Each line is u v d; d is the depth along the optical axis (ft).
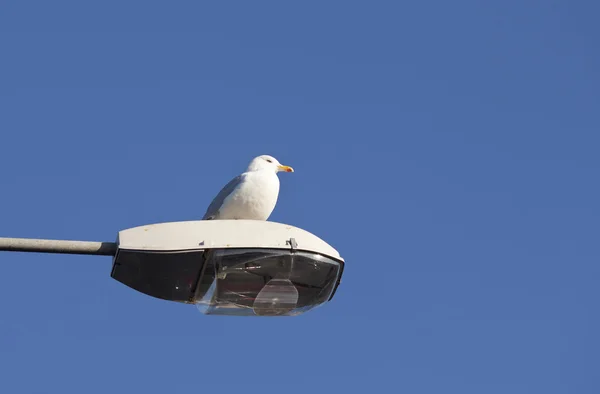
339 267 36.35
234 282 35.53
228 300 36.06
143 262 34.88
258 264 35.04
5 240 33.14
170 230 34.71
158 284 36.14
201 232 34.63
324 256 35.42
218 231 34.71
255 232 34.86
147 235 34.50
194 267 35.29
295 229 35.55
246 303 36.35
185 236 34.47
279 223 35.53
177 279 35.83
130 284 36.17
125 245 34.01
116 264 35.04
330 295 37.06
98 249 34.40
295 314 37.47
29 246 33.47
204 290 36.17
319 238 36.06
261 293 35.99
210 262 35.06
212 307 36.52
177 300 36.83
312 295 36.63
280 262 35.04
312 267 35.53
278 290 35.96
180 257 34.76
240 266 34.96
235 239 34.45
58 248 33.88
